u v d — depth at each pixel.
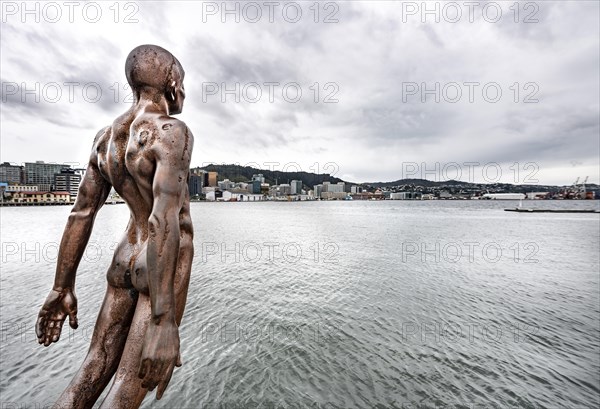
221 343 13.32
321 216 111.56
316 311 16.95
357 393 10.27
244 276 24.20
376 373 11.30
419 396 10.16
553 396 10.16
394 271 26.22
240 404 9.76
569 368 11.70
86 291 19.09
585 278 24.58
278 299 18.86
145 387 2.04
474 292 20.69
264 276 24.20
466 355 12.54
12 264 26.58
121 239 2.51
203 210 161.62
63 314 2.64
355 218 100.75
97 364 2.42
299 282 22.59
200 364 11.76
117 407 2.10
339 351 12.73
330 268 27.12
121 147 2.36
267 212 141.12
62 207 127.38
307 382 10.80
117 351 2.47
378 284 22.27
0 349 12.27
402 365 11.81
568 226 70.81
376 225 73.75
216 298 18.97
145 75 2.42
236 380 10.86
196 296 19.33
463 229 64.06
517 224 77.00
